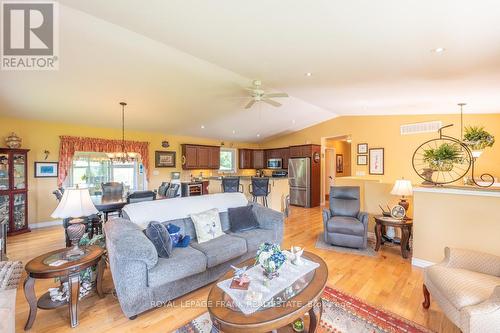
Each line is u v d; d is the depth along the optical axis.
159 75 3.66
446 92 3.42
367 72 2.85
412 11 1.58
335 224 3.69
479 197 2.56
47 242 3.95
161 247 2.26
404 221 3.36
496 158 4.42
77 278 1.93
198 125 6.51
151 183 6.57
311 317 1.71
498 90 3.18
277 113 6.22
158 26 2.14
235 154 8.80
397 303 2.22
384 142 5.91
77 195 2.21
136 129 6.24
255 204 3.68
